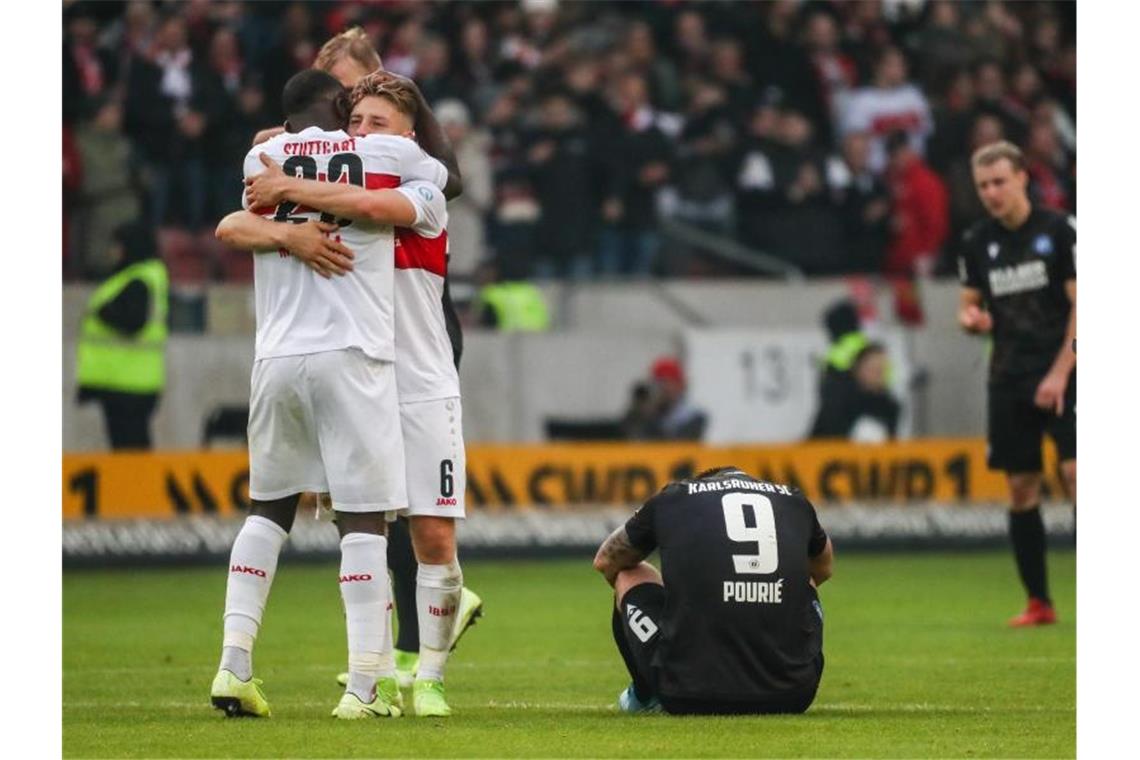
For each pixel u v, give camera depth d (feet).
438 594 72.79
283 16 205.77
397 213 68.44
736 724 66.49
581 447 175.52
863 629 115.85
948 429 186.19
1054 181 214.90
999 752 62.03
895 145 208.23
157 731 66.23
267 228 68.44
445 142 74.08
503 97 209.15
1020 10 226.17
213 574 164.14
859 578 154.20
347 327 68.13
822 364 184.34
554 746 61.46
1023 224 113.29
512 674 94.73
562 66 209.05
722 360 183.83
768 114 207.51
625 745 61.72
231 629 69.62
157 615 130.00
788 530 68.23
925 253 206.39
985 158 113.09
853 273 205.67
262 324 69.82
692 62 218.79
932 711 75.20
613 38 220.64
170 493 169.27
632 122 204.33
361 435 68.23
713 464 176.55
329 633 116.47
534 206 199.72
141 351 171.42
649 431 181.47
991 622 120.06
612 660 101.86
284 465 69.87
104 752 61.16
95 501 167.73
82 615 130.00
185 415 174.40
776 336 184.55
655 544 69.72
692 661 67.67
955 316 190.39
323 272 68.28
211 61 198.80
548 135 201.87
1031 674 91.91
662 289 189.06
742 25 220.23
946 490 179.32
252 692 69.97
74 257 189.98
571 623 122.83
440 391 72.13
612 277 201.16
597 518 175.42
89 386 170.50
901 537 177.99
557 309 188.44
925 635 112.06
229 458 170.60
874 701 80.28
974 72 218.59
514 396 180.45
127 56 197.26
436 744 62.13
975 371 186.60
